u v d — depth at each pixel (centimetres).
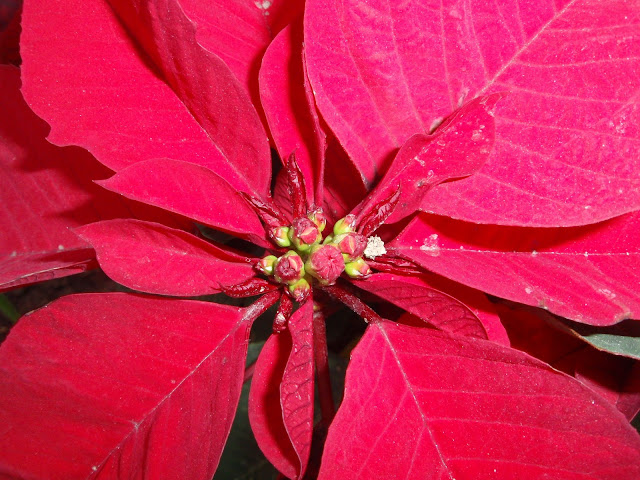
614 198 12
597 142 12
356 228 13
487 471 12
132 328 12
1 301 19
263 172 14
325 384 14
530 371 11
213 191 12
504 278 12
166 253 12
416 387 12
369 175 14
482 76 13
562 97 13
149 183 12
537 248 13
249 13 15
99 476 12
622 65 12
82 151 15
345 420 11
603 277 13
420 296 12
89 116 13
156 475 12
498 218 13
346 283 14
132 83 13
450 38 13
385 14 13
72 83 13
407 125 14
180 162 12
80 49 13
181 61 12
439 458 12
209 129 14
